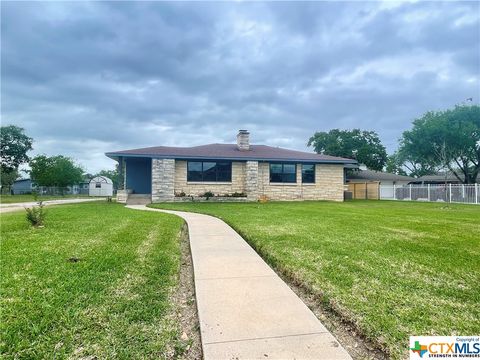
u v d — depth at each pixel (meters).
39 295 3.42
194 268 4.66
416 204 19.97
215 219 10.44
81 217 10.41
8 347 2.41
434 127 31.75
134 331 2.74
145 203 19.86
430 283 3.90
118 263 4.70
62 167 44.62
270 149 24.69
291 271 4.35
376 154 43.75
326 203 19.00
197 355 2.45
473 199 21.89
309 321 2.91
